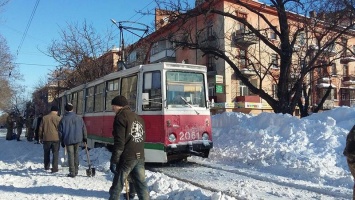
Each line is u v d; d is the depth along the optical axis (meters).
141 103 10.45
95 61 28.42
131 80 11.20
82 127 9.12
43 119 9.95
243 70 33.62
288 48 17.62
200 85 10.84
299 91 17.86
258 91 18.28
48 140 9.86
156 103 10.17
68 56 28.53
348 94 45.22
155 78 10.33
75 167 9.11
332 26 17.39
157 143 9.96
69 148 8.95
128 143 5.43
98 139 13.56
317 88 31.83
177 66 10.38
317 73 24.83
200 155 10.59
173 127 10.02
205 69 10.95
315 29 19.22
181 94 10.38
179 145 10.01
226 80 35.41
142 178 5.56
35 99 51.97
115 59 29.20
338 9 16.77
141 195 5.54
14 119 30.20
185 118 10.28
